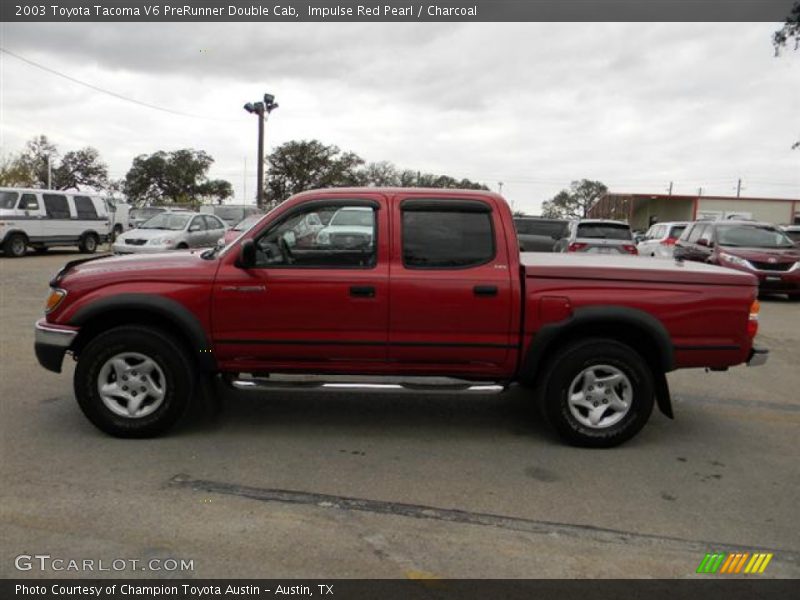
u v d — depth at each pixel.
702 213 59.44
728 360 4.67
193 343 4.54
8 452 4.32
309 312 4.52
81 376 4.52
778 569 3.12
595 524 3.52
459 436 4.89
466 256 4.58
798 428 5.28
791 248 14.27
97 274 4.58
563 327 4.51
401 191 4.64
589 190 105.62
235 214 26.34
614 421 4.65
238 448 4.51
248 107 28.67
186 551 3.13
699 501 3.84
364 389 4.64
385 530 3.39
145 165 82.69
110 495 3.71
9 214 18.75
